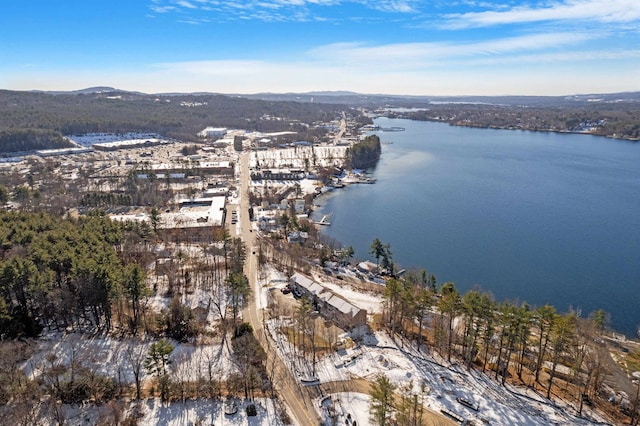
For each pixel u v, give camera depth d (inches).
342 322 4357.8
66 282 4279.0
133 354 3681.1
